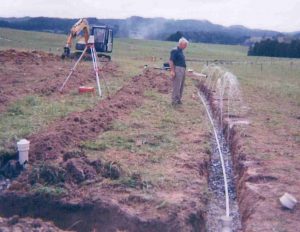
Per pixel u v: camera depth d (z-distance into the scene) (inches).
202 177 225.1
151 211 180.2
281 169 234.8
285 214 181.0
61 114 317.4
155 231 172.4
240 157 261.4
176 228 172.1
